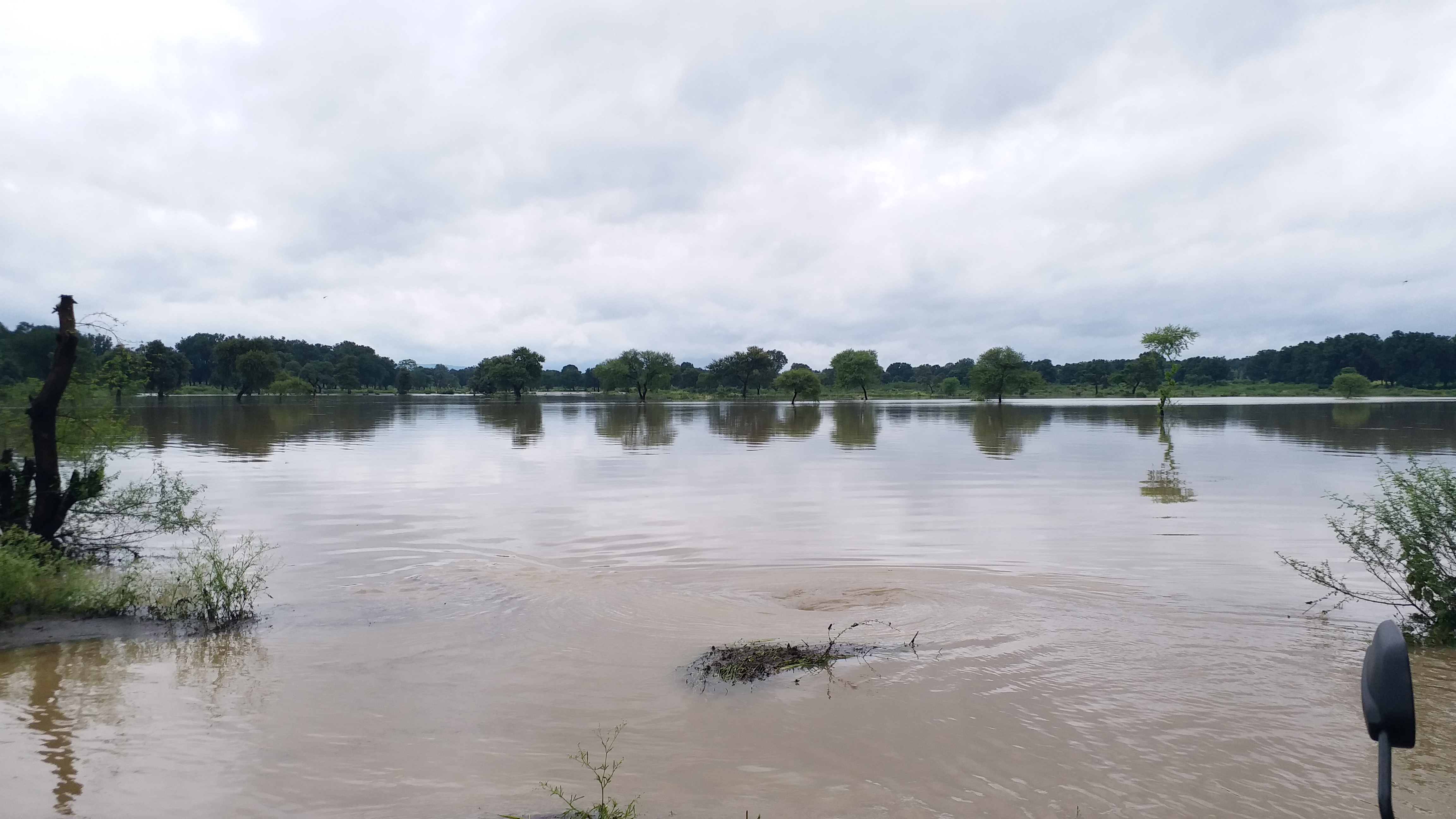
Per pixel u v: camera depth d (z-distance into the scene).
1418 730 5.93
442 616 9.34
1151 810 4.93
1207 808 4.95
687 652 7.97
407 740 5.98
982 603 9.66
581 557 12.55
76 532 13.14
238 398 112.69
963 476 23.52
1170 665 7.43
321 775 5.44
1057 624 8.73
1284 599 9.73
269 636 8.59
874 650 7.91
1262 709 6.41
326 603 9.92
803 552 12.82
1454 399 122.69
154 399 105.94
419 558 12.49
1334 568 11.30
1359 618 8.89
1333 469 24.11
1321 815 4.85
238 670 7.55
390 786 5.28
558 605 9.76
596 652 8.00
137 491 13.84
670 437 41.53
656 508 17.56
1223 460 27.34
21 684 7.20
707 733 6.07
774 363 172.50
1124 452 31.00
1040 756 5.64
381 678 7.29
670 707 6.59
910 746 5.82
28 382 14.27
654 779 5.36
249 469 25.61
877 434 43.66
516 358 152.50
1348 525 14.62
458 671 7.48
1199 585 10.43
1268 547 12.88
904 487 21.16
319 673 7.43
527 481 22.73
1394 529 8.91
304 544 13.55
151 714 6.48
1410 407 80.69
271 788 5.27
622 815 4.84
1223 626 8.61
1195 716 6.30
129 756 5.73
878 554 12.64
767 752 5.75
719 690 6.93
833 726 6.17
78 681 7.27
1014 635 8.34
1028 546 13.11
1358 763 5.51
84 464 13.47
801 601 9.93
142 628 8.98
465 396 169.62
